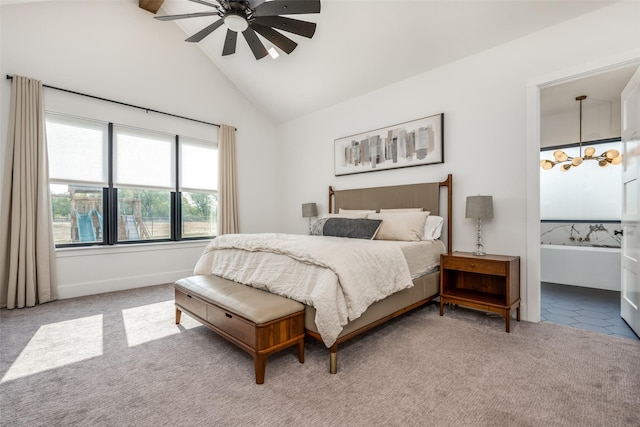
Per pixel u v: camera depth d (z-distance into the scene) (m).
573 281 3.98
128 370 1.82
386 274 2.21
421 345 2.16
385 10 2.93
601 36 2.33
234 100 5.01
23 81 3.12
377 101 3.93
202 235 4.67
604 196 4.28
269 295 2.02
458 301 2.73
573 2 2.36
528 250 2.68
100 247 3.64
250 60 4.25
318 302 1.76
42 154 3.20
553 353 2.02
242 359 1.96
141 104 4.01
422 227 3.07
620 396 1.52
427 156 3.37
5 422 1.35
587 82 3.16
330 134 4.57
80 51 3.54
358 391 1.59
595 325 2.57
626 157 2.54
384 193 3.76
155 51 4.15
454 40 2.97
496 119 2.89
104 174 3.74
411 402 1.49
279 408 1.45
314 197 4.85
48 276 3.22
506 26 2.69
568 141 4.29
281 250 2.18
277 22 2.72
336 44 3.47
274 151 5.58
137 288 3.87
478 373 1.76
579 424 1.32
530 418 1.36
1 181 3.05
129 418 1.38
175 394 1.57
